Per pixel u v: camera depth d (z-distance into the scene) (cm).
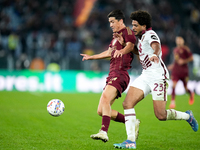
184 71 3881
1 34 7281
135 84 1802
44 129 2358
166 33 8350
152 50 1747
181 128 2459
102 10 8681
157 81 1759
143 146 1833
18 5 8106
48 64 6412
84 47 7325
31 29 7694
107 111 1742
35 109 3459
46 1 8488
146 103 4306
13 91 5581
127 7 8662
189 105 4081
